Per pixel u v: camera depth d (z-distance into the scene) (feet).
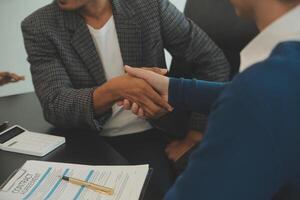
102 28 3.76
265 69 1.48
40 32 3.60
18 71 6.57
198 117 3.99
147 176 2.64
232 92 1.49
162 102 3.19
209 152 1.49
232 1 1.82
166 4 4.03
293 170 1.48
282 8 1.65
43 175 2.64
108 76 3.86
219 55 4.22
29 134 3.25
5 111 3.84
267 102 1.41
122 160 2.90
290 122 1.42
